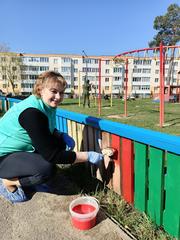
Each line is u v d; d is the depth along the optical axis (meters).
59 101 2.12
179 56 12.36
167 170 1.78
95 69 59.47
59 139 2.43
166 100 20.92
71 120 3.11
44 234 1.90
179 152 1.58
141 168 2.02
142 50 9.00
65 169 3.10
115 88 57.81
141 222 2.02
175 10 35.31
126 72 10.38
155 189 1.92
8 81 55.78
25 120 2.00
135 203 2.17
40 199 2.37
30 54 57.47
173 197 1.77
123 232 1.88
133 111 11.99
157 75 58.03
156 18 36.19
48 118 2.15
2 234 1.91
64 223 2.02
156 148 1.84
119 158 2.26
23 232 1.93
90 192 2.52
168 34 36.09
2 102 7.40
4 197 2.39
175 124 7.35
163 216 1.91
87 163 2.89
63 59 58.88
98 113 11.20
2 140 2.18
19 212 2.18
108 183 2.52
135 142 2.05
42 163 2.12
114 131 2.19
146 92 58.41
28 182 2.20
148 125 7.19
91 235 1.87
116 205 2.26
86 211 2.14
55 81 2.02
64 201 2.32
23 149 2.20
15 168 2.16
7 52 54.78
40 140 2.00
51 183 2.67
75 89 59.88
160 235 1.85
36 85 2.08
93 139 2.64
